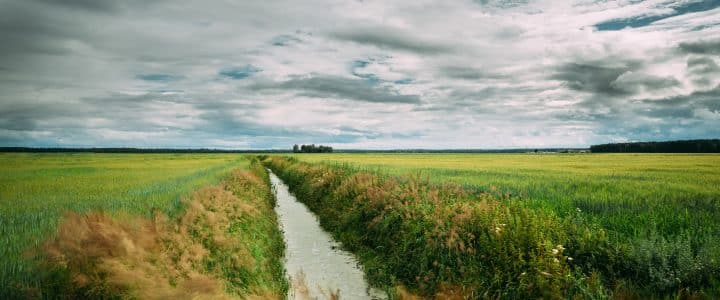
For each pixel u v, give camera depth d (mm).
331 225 13836
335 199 15703
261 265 8859
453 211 9359
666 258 6090
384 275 8711
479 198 11609
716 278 5633
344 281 8898
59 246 5941
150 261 6512
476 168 30297
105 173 24578
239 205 12328
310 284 8711
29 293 4984
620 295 5594
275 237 12102
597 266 6602
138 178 20328
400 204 10898
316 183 20000
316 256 10758
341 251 11250
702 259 5863
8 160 52250
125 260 6020
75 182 17844
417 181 14031
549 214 8594
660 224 7957
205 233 8430
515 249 7023
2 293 4855
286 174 32625
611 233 7625
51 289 5262
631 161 44031
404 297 7426
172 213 9250
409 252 8945
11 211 9391
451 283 7309
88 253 5910
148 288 5660
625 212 9484
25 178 20375
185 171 26781
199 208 9750
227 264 7734
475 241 7984
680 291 5371
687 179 18766
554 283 6078
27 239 6652
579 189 14500
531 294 6180
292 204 19859
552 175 22000
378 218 11203
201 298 5961
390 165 36312
